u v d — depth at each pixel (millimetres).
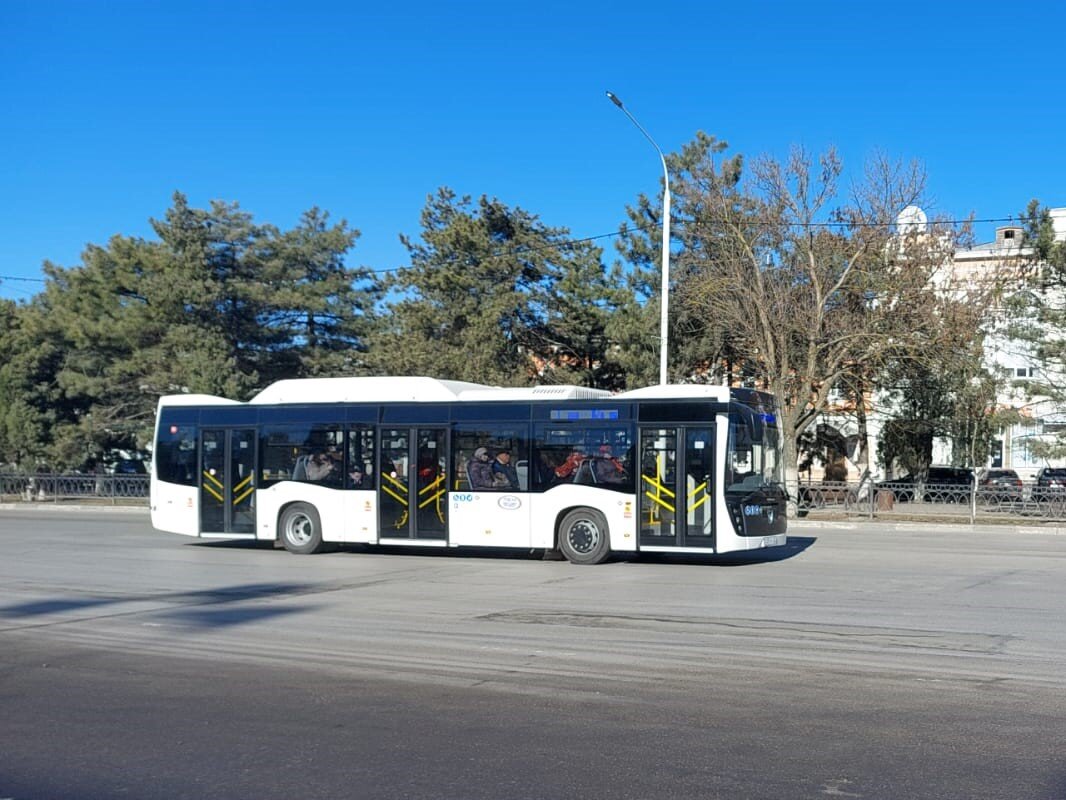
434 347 37656
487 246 39781
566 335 39844
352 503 19828
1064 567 17828
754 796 5770
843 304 33031
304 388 20609
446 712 7637
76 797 5828
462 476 19062
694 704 7852
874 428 49250
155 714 7648
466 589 14828
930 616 12086
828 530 28500
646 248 38281
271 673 9031
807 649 10023
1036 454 35531
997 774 6148
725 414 17547
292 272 45750
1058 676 8797
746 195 33094
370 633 11016
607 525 18094
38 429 43625
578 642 10445
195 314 43000
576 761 6426
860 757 6488
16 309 48000
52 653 10000
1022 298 33469
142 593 14359
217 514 21000
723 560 19234
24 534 25203
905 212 33062
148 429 43281
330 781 6074
